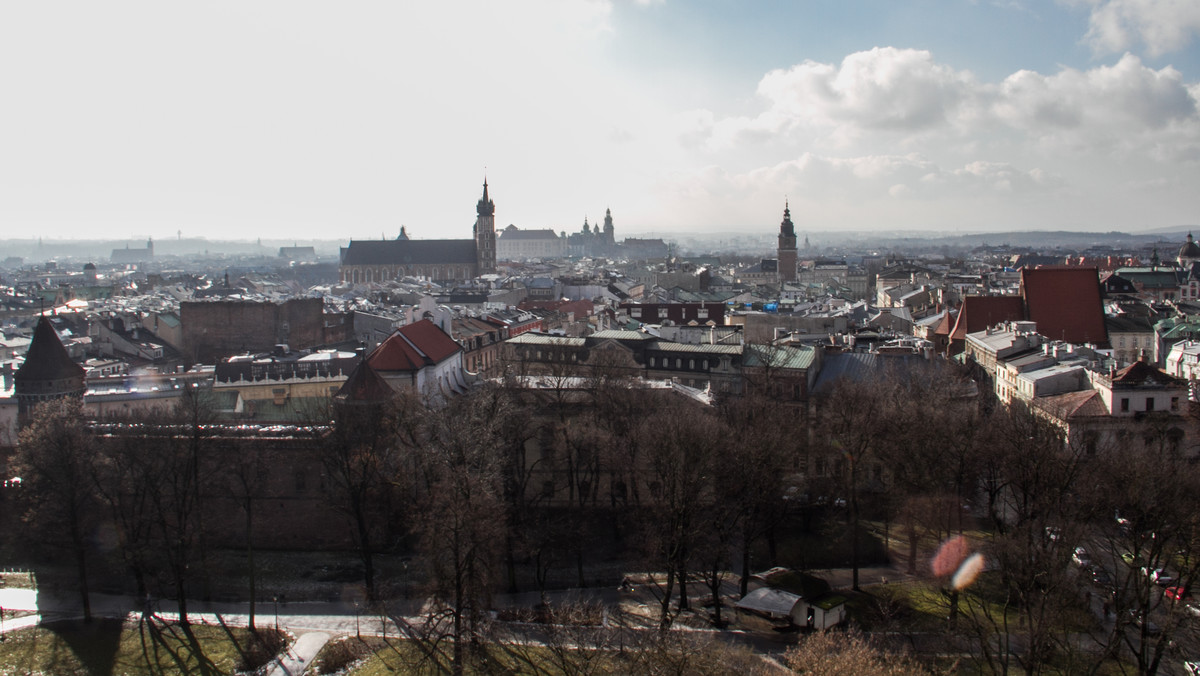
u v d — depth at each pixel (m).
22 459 108.50
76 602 107.94
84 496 107.50
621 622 92.25
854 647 74.69
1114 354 197.75
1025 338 164.12
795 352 158.25
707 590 105.69
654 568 105.62
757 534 106.25
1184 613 78.44
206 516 121.62
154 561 107.75
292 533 122.19
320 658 92.06
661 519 102.06
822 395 148.62
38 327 146.00
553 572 112.06
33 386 143.75
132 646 95.38
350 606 105.25
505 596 105.44
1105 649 78.75
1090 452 120.38
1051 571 82.31
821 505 123.06
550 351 173.88
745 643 88.88
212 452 119.06
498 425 112.19
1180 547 90.69
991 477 107.19
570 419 129.62
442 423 109.75
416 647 90.44
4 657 92.62
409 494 116.50
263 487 122.38
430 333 166.88
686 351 163.62
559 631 90.44
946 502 105.69
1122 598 80.81
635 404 127.69
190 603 107.62
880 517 122.88
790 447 117.75
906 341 178.75
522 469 119.75
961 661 82.19
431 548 89.56
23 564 119.38
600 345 168.12
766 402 132.38
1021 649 84.19
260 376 162.50
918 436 109.06
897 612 93.88
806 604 92.31
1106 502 95.50
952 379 145.50
